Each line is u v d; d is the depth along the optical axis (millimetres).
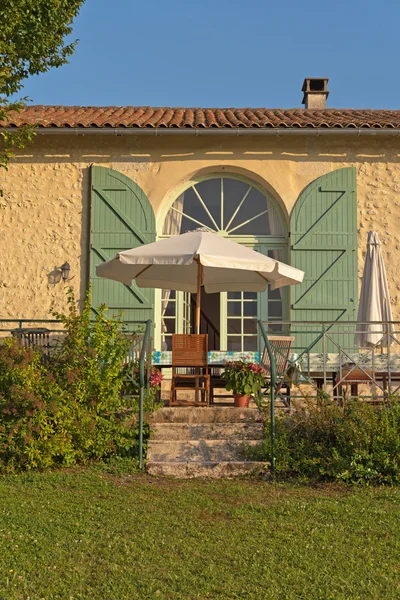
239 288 9391
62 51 9609
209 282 9344
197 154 10633
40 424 6824
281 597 4020
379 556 4633
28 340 8078
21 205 10602
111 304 10445
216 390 10383
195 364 8047
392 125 10227
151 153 10656
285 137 10594
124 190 10570
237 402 7855
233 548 4719
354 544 4824
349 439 6738
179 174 10602
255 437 7168
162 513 5445
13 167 10664
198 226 10820
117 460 7008
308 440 6891
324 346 7887
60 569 4359
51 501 5711
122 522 5215
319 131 10258
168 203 10797
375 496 6012
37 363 7332
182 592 4074
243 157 10609
